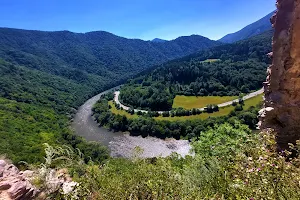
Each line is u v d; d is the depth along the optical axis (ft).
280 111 26.73
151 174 20.18
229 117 214.07
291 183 13.03
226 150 35.42
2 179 17.49
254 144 21.24
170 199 16.49
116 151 191.62
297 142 18.78
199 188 18.92
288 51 25.57
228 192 15.38
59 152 21.04
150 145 203.41
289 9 25.80
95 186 19.15
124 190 17.74
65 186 19.84
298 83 25.96
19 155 125.90
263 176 13.79
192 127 219.20
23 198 16.46
